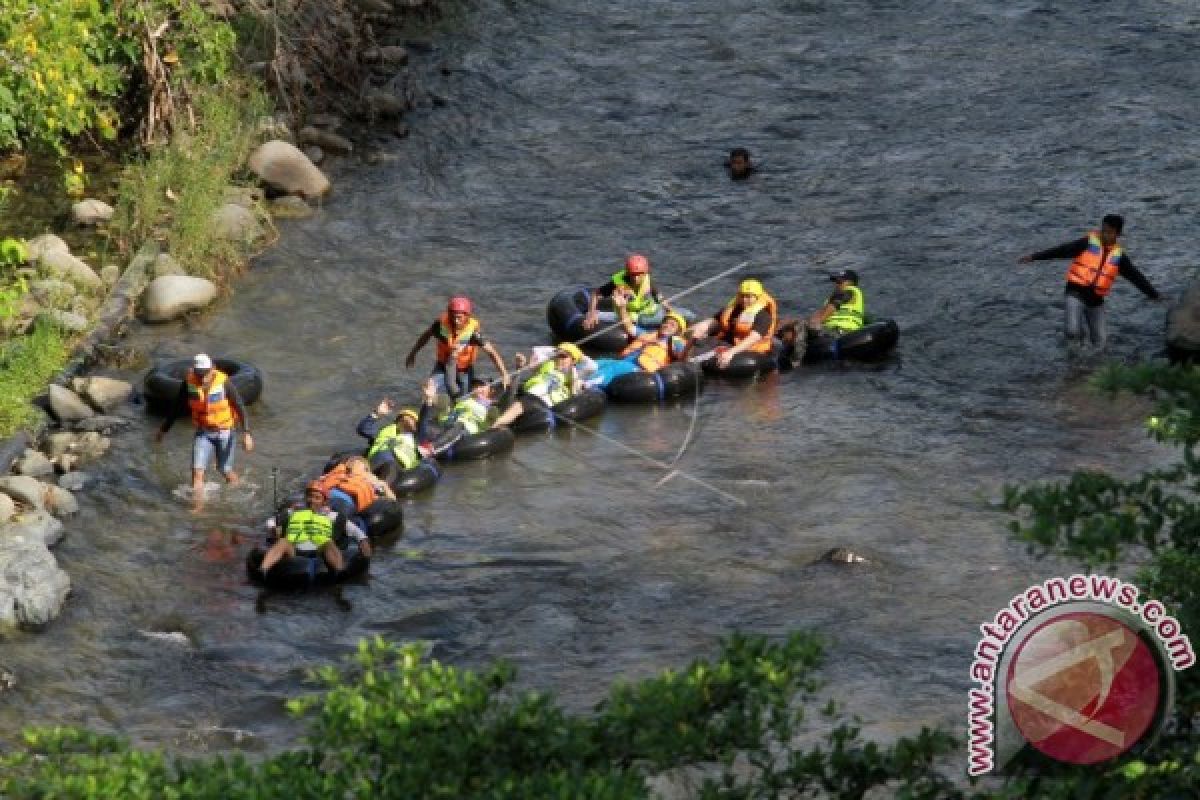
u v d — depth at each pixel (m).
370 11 127.50
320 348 77.94
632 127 109.69
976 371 75.88
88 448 66.75
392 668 51.62
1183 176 99.75
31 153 96.25
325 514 57.91
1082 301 77.06
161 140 94.12
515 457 68.06
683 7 134.50
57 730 28.39
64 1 84.06
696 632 54.12
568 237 92.75
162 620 55.03
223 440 63.88
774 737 29.66
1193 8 131.00
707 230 93.75
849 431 70.06
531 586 57.56
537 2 135.88
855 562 58.16
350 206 95.81
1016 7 132.50
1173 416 28.62
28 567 55.09
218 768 27.20
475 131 108.75
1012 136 106.75
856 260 89.12
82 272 80.94
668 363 75.38
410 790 26.16
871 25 129.25
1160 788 26.28
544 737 27.14
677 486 65.38
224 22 103.31
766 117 111.12
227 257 86.19
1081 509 28.69
